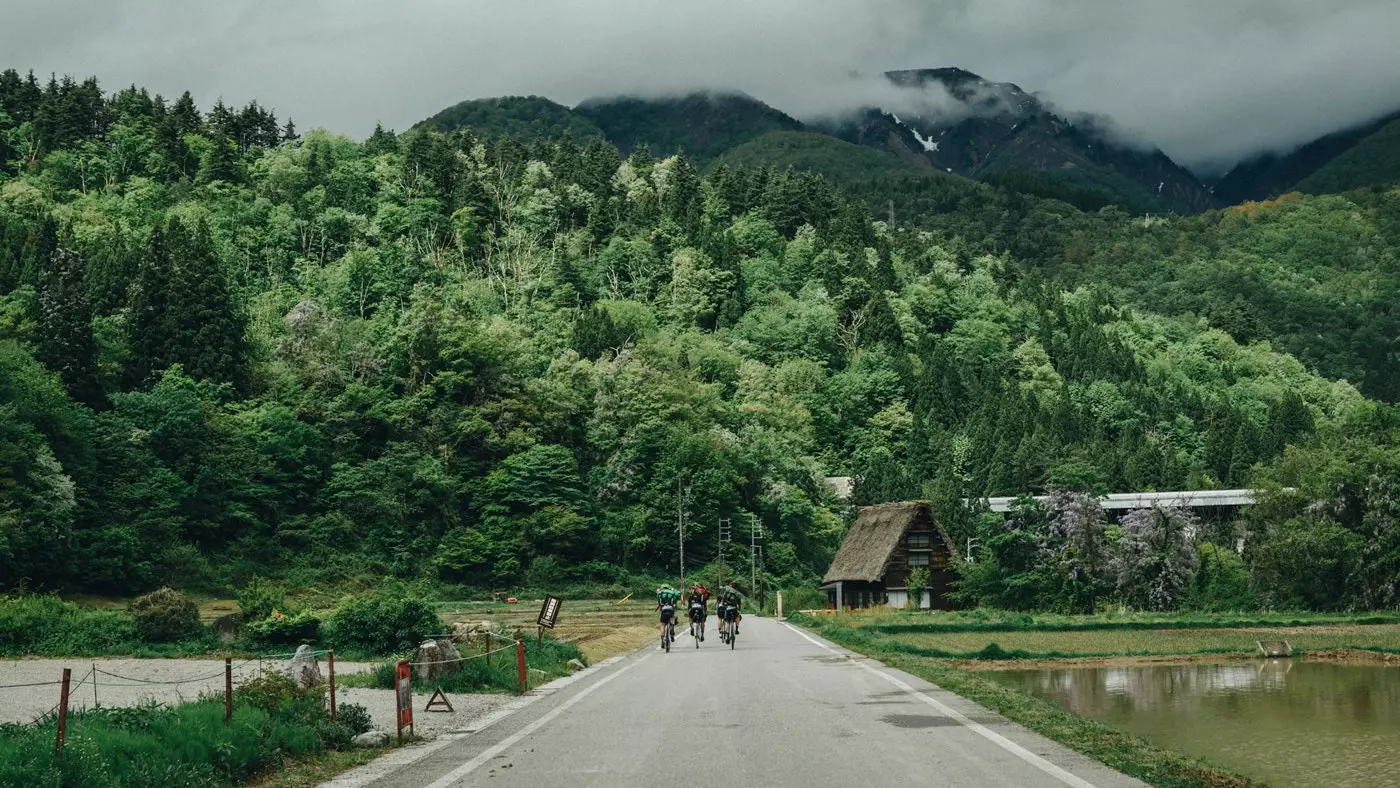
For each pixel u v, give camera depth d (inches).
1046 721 629.0
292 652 1379.2
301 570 3735.2
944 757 500.7
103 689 975.6
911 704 729.0
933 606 3280.0
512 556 4104.3
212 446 3897.6
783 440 5767.7
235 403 4340.6
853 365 7298.2
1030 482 5059.1
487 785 452.8
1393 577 2637.8
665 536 4458.7
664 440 4808.1
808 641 1647.4
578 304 7514.8
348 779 493.0
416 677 892.6
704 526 4505.4
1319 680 1224.2
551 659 1078.4
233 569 3545.8
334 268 7293.3
